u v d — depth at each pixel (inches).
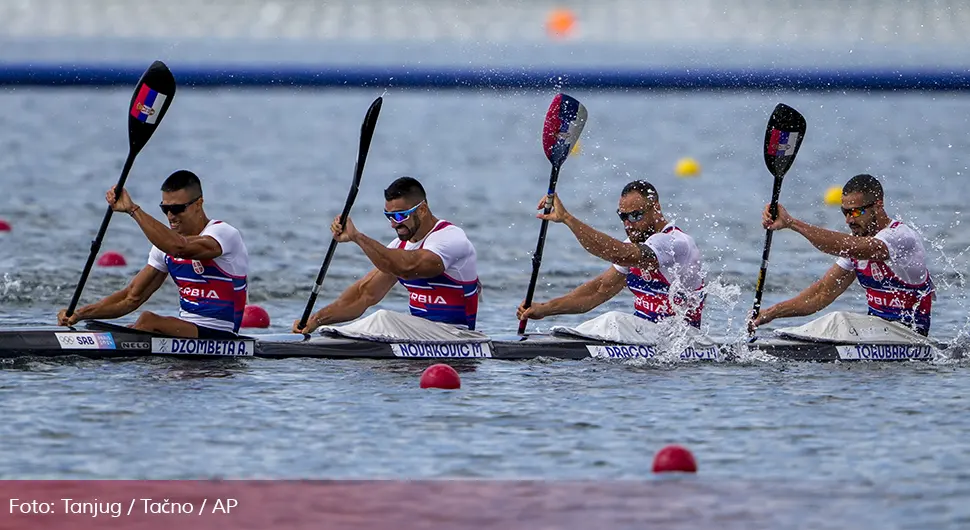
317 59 7032.5
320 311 1579.7
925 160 4532.5
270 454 1104.2
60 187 3526.1
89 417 1208.2
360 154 1493.6
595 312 2010.3
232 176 3929.6
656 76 6953.7
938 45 6840.6
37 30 6919.3
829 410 1279.5
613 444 1144.8
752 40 6953.7
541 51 7012.8
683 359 1555.1
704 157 4660.4
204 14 7096.5
